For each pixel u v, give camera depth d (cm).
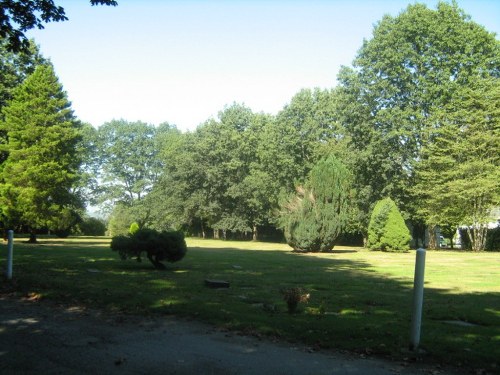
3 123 3222
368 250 3519
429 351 622
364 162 4003
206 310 868
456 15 3988
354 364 573
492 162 3656
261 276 1549
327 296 1120
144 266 1761
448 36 3925
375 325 769
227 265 1928
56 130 3231
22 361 565
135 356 589
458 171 3562
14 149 3192
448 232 4522
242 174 5759
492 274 1777
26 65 3572
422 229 4888
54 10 1265
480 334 736
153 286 1191
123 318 823
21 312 867
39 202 3162
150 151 7962
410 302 1050
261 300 1027
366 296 1133
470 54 3941
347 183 3344
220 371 533
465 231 4200
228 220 5728
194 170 5678
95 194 7769
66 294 1034
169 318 827
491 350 634
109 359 577
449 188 3569
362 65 4116
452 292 1271
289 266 1975
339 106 4209
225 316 820
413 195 4034
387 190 3988
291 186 4853
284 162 4781
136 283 1237
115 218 6072
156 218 5997
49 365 551
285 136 4800
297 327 744
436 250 3928
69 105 3475
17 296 1032
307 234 3047
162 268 1702
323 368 553
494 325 825
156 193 6262
